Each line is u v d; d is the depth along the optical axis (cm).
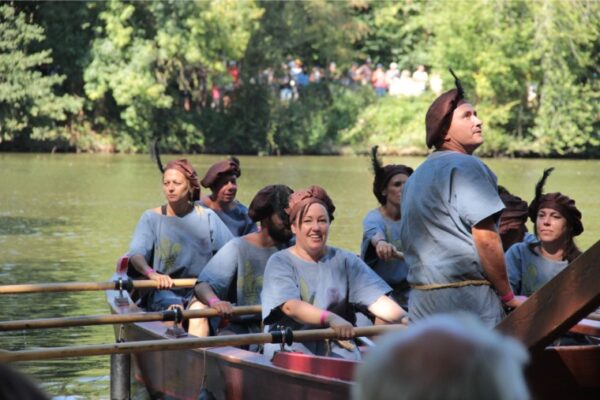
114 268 2034
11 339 1447
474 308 852
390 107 6931
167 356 1166
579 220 1137
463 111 891
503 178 4588
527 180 4488
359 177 4606
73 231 2619
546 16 6488
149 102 6488
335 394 890
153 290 1345
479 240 848
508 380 279
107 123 6588
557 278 766
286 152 6838
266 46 6831
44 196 3547
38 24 6475
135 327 1213
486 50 6625
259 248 1138
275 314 1024
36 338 1454
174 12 6331
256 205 1124
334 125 6931
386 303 1023
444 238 859
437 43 6944
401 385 282
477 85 6594
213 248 1374
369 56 7781
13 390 284
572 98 6575
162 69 6575
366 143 6838
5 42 6066
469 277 859
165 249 1355
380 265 1272
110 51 6306
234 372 1020
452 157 870
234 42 6375
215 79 6538
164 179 1362
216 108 6806
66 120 6512
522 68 6550
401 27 7688
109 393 1200
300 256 1019
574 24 6481
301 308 988
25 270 2006
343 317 1028
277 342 971
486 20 6606
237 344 975
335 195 3691
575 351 848
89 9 6450
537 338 780
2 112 6103
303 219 1009
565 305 760
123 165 5259
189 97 6750
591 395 862
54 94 6372
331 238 2514
